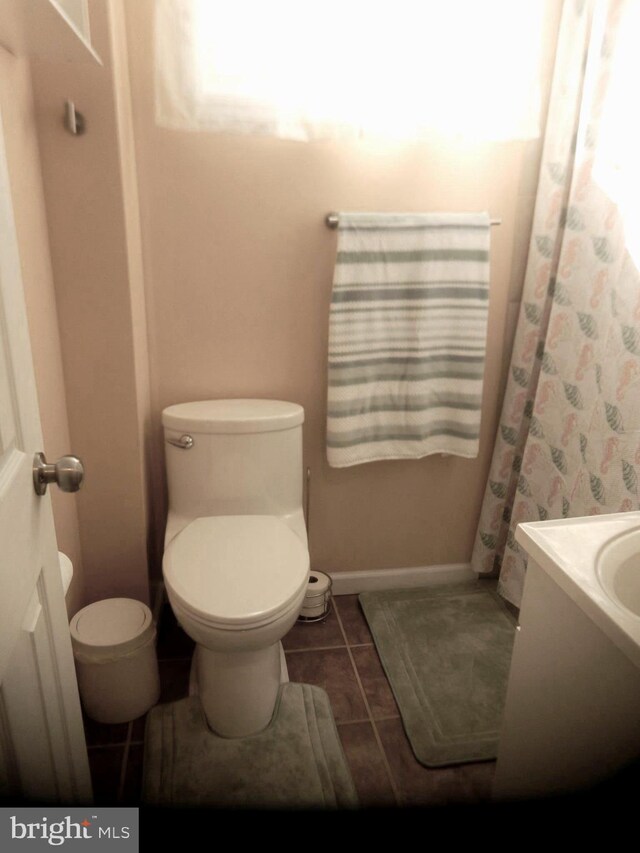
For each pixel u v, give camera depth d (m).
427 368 1.74
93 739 1.45
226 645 1.26
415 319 1.69
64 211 1.41
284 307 1.75
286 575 1.36
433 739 1.46
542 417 1.75
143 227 1.62
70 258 1.45
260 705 1.44
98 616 1.54
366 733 1.49
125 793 1.31
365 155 1.65
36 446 0.82
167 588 1.35
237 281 1.70
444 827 1.19
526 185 1.75
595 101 1.49
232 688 1.39
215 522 1.59
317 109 1.51
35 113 1.33
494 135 1.60
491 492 1.95
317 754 1.40
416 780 1.35
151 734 1.45
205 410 1.66
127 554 1.72
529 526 0.98
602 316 1.51
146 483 1.73
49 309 1.43
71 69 1.31
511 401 1.85
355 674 1.68
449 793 1.32
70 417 1.58
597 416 1.52
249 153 1.60
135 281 1.55
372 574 2.07
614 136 1.45
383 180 1.68
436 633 1.85
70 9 1.05
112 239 1.45
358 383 1.71
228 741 1.43
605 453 1.49
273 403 1.74
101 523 1.68
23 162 1.26
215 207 1.63
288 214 1.67
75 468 0.82
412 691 1.61
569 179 1.64
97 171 1.39
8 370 0.72
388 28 1.48
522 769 1.03
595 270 1.53
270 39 1.43
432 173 1.70
